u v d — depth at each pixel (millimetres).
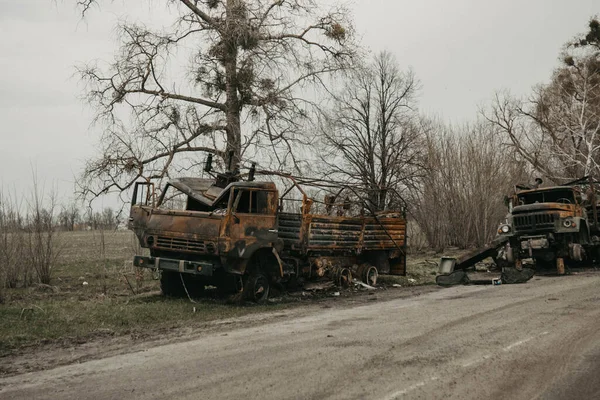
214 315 10680
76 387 5949
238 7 19750
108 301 12297
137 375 6340
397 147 31844
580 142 38062
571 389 5395
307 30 21797
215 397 5398
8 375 6633
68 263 21453
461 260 17453
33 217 15906
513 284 14516
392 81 31672
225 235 11555
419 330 8414
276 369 6363
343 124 30109
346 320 9750
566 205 16625
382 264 16562
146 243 12516
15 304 11945
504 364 6301
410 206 31641
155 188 13539
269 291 13234
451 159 32719
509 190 32562
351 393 5402
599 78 38531
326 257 14656
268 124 20547
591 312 9328
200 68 20562
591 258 18734
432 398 5203
